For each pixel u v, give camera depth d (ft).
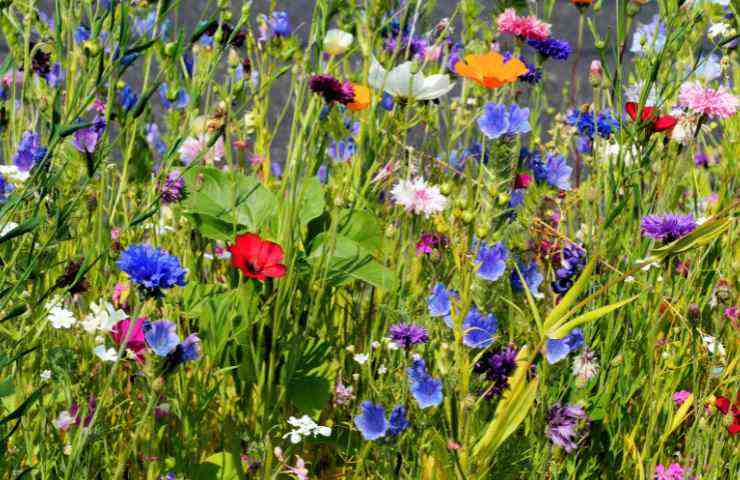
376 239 10.35
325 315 10.37
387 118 11.03
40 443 7.75
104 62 8.23
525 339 9.37
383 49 12.22
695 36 12.76
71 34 8.84
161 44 8.99
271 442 9.27
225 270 10.72
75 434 7.52
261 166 11.89
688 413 9.66
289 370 9.12
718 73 13.44
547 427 8.43
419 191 9.49
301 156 9.39
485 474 8.12
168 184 9.69
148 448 7.96
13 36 9.59
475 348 8.52
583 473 9.37
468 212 8.41
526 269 9.39
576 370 9.34
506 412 7.91
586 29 23.63
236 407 9.77
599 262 10.09
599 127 11.75
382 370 9.29
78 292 8.38
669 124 10.48
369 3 10.96
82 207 9.80
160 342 7.22
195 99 8.79
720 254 11.42
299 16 22.89
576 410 8.48
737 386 9.23
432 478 8.25
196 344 7.93
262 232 10.00
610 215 10.01
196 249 10.84
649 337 9.42
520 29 11.30
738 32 13.05
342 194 9.78
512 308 9.43
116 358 7.47
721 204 11.81
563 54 11.44
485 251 8.16
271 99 20.90
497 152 8.95
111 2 7.72
